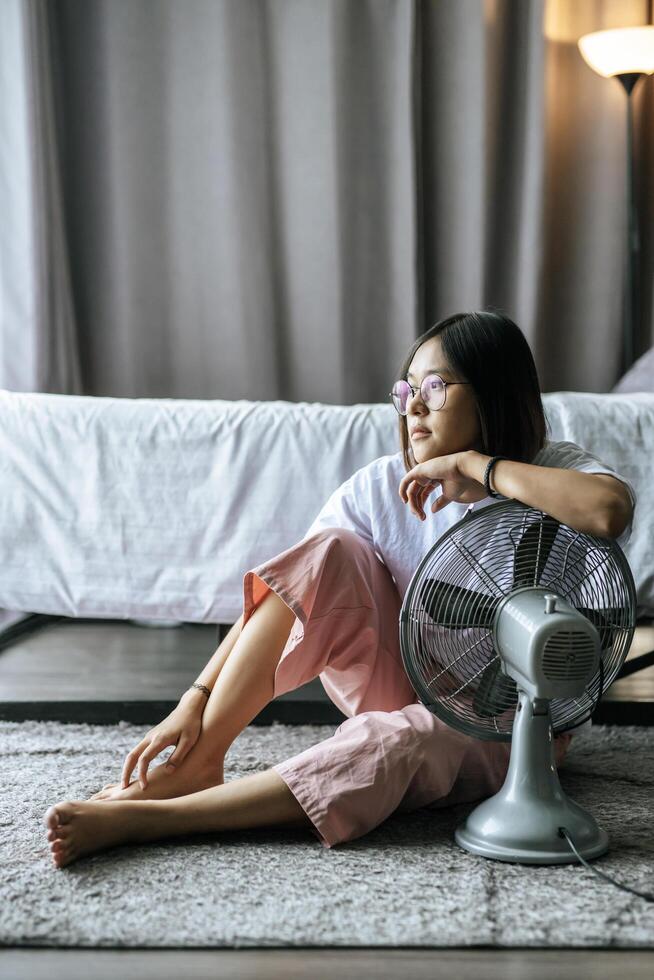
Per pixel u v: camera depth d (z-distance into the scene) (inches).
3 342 116.0
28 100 116.6
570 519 50.8
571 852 51.0
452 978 40.4
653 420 82.7
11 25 115.6
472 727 54.4
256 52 131.6
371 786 52.8
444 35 133.4
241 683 55.3
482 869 49.9
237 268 132.6
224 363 134.1
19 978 40.3
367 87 133.3
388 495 61.6
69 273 131.3
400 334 134.5
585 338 138.4
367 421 83.4
